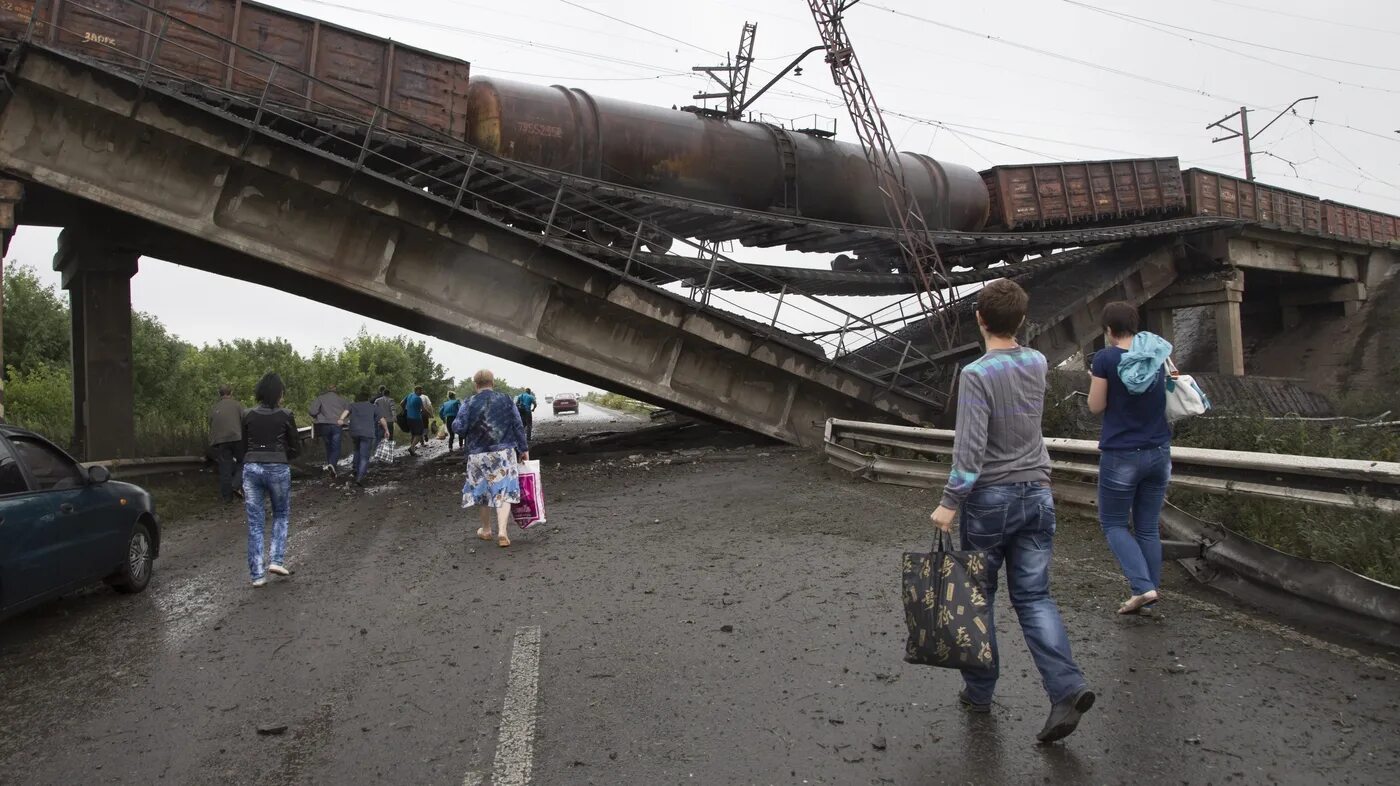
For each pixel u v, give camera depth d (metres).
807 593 6.49
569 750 3.90
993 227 27.70
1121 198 30.02
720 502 11.58
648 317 17.78
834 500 11.07
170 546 10.34
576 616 6.13
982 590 3.73
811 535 8.84
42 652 5.95
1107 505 5.44
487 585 7.27
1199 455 6.67
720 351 18.89
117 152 13.91
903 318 20.91
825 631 5.51
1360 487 5.54
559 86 19.25
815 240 22.89
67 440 18.31
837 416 20.36
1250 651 4.78
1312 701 4.06
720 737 3.97
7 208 13.28
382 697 4.70
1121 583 6.28
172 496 14.20
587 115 18.66
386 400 24.06
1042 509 3.73
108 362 17.45
